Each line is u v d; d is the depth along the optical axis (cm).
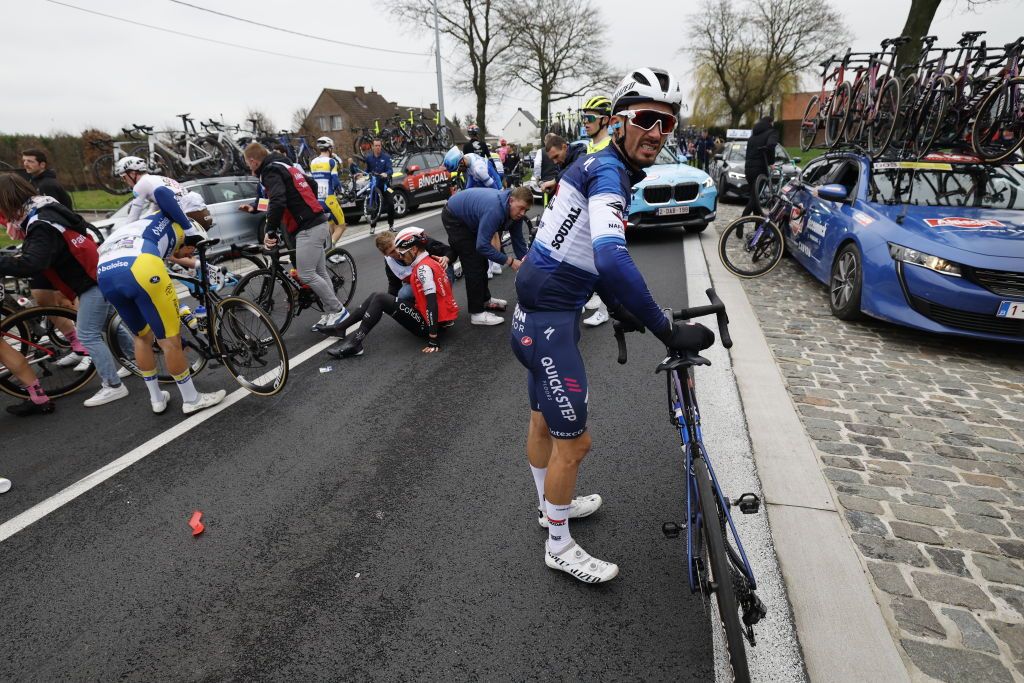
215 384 439
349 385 423
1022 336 387
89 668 196
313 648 199
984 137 496
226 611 218
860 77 648
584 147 529
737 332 471
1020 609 194
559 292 187
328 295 516
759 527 238
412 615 210
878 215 470
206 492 296
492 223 469
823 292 587
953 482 265
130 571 242
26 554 255
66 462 334
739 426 319
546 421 203
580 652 190
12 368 385
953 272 396
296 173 490
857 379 378
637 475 288
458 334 522
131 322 362
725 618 146
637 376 403
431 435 342
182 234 391
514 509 269
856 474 273
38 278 424
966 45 510
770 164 891
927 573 211
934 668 174
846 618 193
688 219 830
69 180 2372
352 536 256
